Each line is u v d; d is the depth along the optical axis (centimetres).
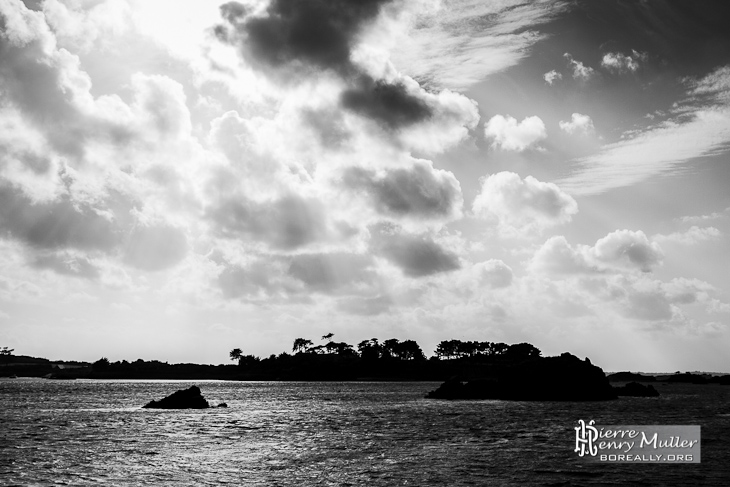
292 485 4356
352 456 5612
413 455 5666
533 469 4966
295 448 6147
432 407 12206
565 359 15450
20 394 18612
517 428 8031
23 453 5759
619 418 9575
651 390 18012
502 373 15888
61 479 4566
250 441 6700
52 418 9619
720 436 7219
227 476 4675
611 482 4519
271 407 12456
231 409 11825
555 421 9025
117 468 4991
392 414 10406
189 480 4531
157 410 11481
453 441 6681
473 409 11575
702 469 5012
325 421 9156
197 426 8369
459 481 4509
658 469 5003
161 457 5562
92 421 9100
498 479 4584
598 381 15100
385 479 4569
